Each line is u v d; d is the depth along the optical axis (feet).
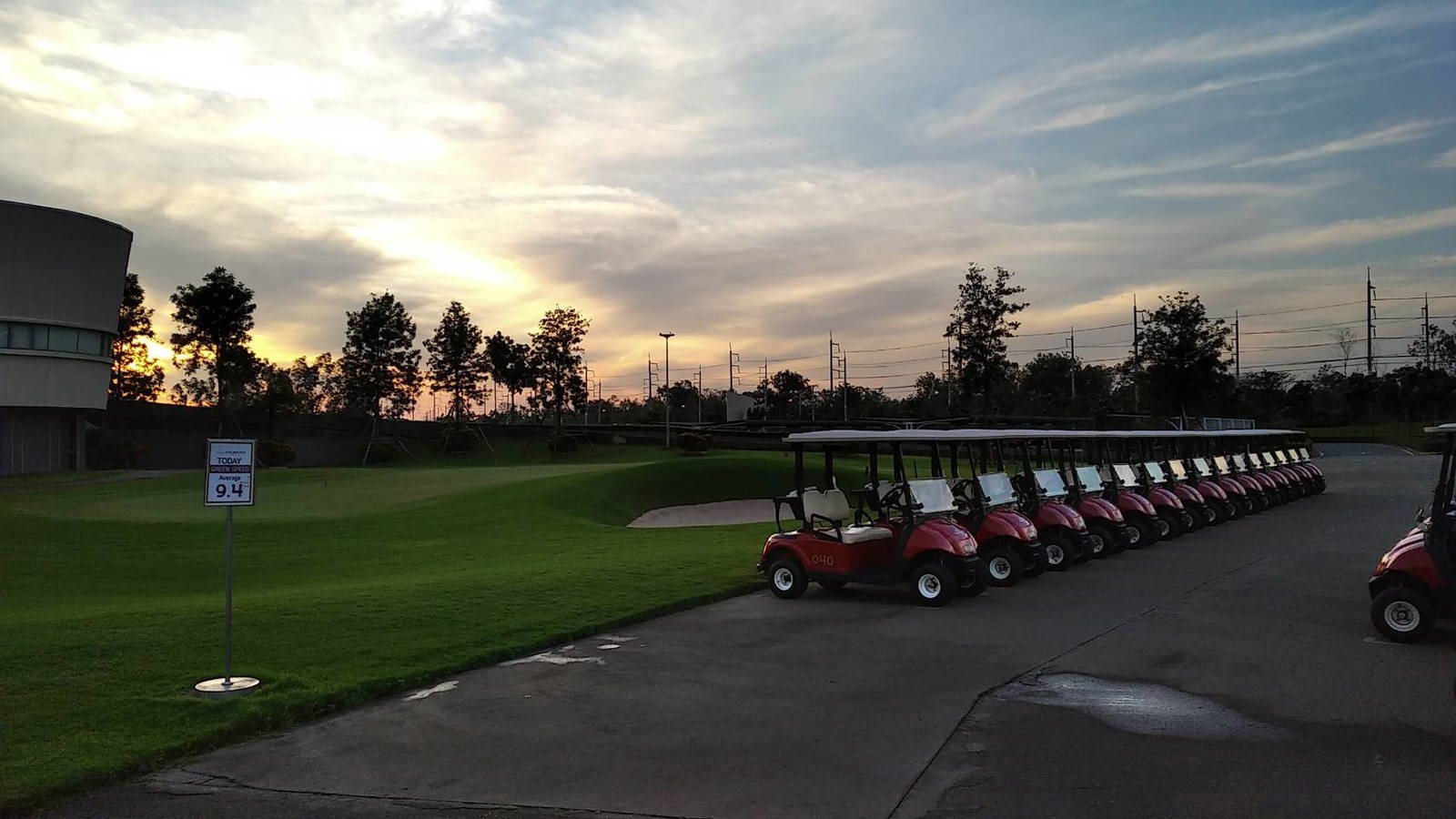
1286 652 24.94
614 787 15.81
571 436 188.85
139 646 25.82
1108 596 34.27
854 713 19.95
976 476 38.37
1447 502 25.71
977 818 14.08
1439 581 25.52
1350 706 19.77
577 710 20.62
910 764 16.61
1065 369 235.40
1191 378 119.55
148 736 18.35
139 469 156.25
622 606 32.45
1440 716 18.98
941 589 32.65
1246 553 45.42
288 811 15.05
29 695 20.89
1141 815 14.07
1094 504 44.70
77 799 15.65
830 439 34.83
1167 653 25.04
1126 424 112.78
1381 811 14.07
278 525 65.21
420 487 95.40
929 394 252.01
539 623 29.43
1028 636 27.61
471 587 36.32
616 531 65.00
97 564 50.65
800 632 28.84
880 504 35.47
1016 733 18.28
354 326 200.23
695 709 20.49
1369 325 232.32
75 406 137.49
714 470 106.32
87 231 137.28
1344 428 221.87
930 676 23.02
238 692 21.15
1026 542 36.99
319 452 192.65
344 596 34.27
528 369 195.83
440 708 20.94
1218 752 16.98
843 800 15.01
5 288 128.06
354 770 16.96
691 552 48.96
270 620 29.58
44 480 110.73
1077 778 15.72
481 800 15.37
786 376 286.87
